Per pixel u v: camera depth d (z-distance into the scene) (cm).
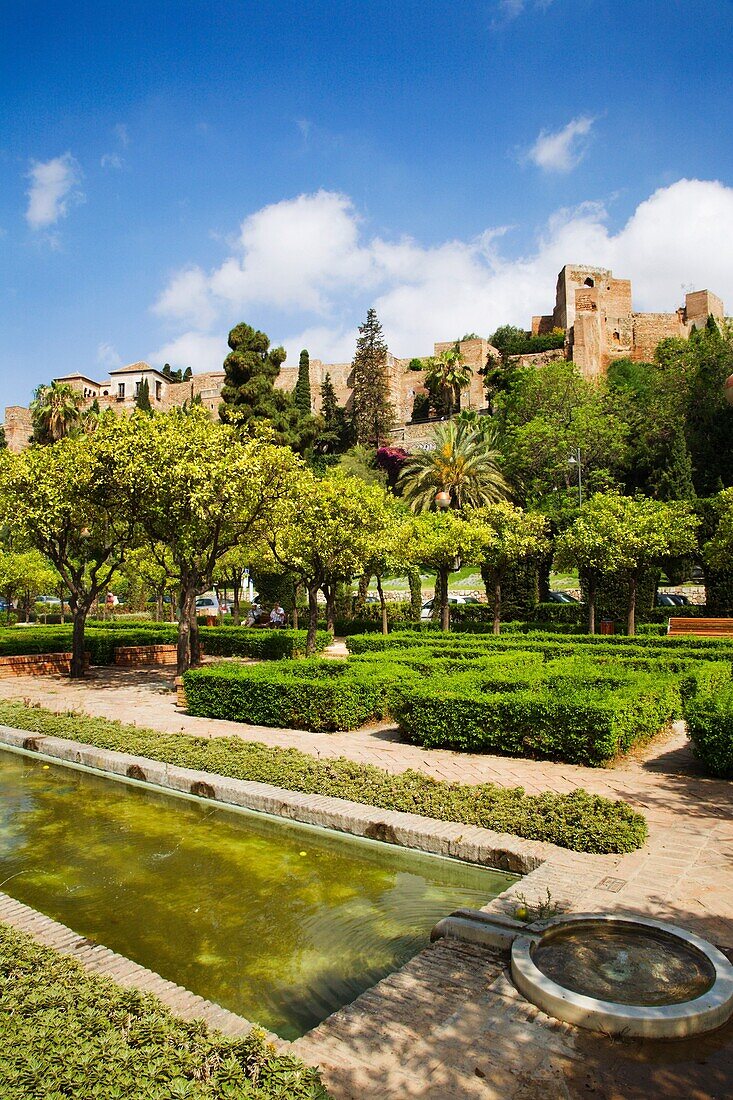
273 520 1456
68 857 555
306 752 792
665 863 466
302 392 6750
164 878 513
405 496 3991
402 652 1383
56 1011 294
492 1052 279
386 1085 262
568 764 739
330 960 393
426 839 522
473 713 793
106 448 1236
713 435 4216
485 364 7375
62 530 1482
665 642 1589
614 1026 285
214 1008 317
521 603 2716
